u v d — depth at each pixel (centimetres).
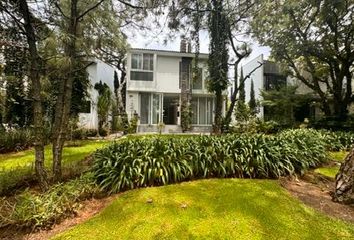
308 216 329
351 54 1334
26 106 1161
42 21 496
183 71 1858
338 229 300
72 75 504
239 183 429
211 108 1877
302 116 1928
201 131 1839
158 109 1841
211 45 1008
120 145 523
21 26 439
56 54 472
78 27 539
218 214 331
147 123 1822
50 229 327
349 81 1418
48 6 497
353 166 368
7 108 1127
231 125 1371
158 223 317
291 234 291
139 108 1814
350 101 1440
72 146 935
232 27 1100
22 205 348
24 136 966
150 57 1798
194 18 934
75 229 318
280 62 1573
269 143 525
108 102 1577
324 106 1516
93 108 1623
